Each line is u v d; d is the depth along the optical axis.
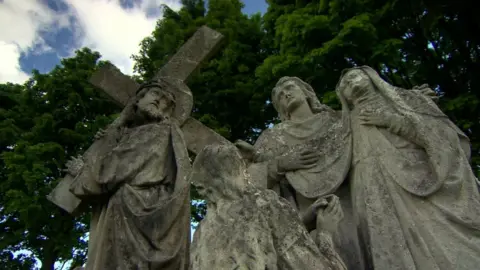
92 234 3.30
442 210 3.12
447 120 3.55
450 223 3.08
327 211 3.19
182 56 4.75
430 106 3.63
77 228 10.12
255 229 2.62
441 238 3.03
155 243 2.87
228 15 11.49
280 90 4.52
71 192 3.42
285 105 4.45
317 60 8.20
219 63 10.58
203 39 4.84
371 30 7.93
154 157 3.38
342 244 3.39
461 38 8.48
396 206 3.25
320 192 3.64
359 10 8.38
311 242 2.67
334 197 3.27
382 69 8.80
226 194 2.85
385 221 3.21
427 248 3.02
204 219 2.82
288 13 9.87
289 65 8.41
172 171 3.40
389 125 3.60
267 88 9.50
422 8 7.95
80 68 11.93
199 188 2.97
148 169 3.32
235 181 2.89
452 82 8.64
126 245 2.91
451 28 8.45
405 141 3.53
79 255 10.84
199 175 3.00
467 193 3.18
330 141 3.91
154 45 10.86
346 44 7.97
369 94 3.85
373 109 3.73
